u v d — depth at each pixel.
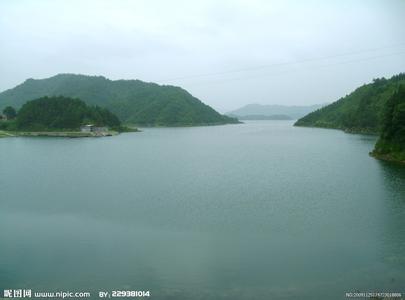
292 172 56.97
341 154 81.50
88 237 27.94
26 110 184.00
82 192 43.50
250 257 23.84
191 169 61.59
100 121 190.62
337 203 36.91
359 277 21.03
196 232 28.75
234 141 130.00
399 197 39.19
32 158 78.75
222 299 18.92
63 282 20.86
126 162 71.62
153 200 39.12
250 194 41.47
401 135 70.56
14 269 22.55
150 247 25.77
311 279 20.89
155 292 19.64
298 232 28.41
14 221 32.12
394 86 175.88
